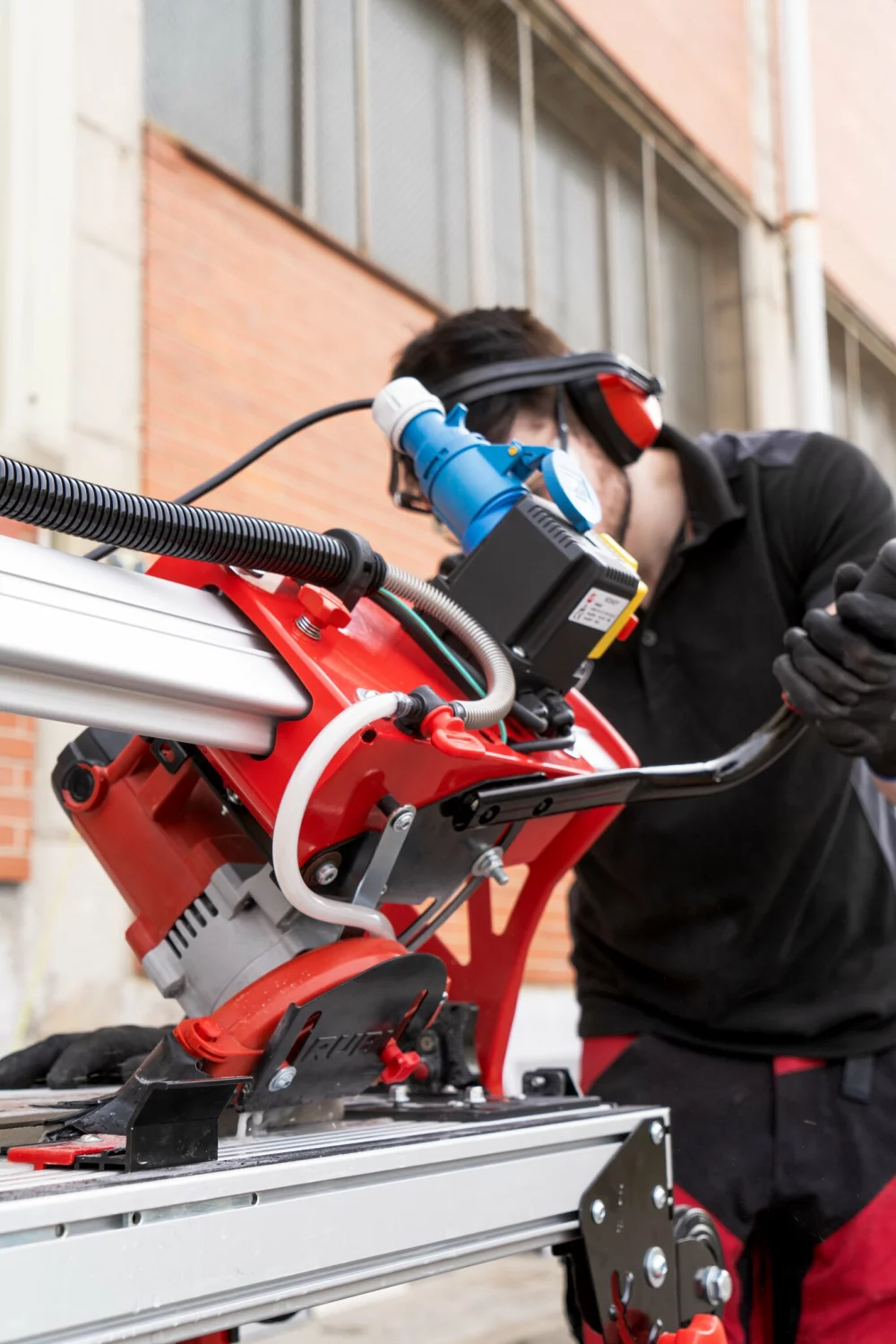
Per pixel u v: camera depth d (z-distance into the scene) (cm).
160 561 71
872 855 118
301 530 65
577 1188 69
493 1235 62
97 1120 58
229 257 298
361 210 353
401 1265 56
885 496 112
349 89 354
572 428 100
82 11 262
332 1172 52
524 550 75
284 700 63
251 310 303
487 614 76
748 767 83
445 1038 87
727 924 114
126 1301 43
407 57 380
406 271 369
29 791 225
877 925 116
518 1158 65
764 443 120
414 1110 79
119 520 56
